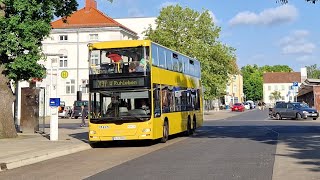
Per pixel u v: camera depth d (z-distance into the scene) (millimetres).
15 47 20516
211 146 18266
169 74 21594
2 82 21891
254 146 17859
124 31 72312
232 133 26328
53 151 16438
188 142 20719
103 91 18938
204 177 10367
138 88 18656
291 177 10266
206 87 55062
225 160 13555
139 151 17312
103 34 70312
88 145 19453
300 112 44531
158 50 20062
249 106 108625
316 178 10125
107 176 11023
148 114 18562
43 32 21375
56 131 21281
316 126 32594
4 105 22109
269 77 176500
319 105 58531
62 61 70562
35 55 21359
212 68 56312
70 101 69562
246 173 10898
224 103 113688
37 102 26969
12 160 13781
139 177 10641
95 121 18828
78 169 12602
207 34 55812
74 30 70312
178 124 22719
